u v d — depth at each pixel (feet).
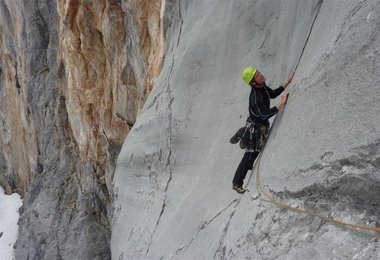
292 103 14.51
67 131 69.87
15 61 86.02
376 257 8.70
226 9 25.80
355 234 9.63
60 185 65.67
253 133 16.30
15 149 92.07
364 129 9.90
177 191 28.17
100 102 58.08
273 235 12.96
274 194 14.14
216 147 24.14
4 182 97.71
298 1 17.49
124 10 44.83
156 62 39.70
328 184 10.98
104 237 55.72
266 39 20.81
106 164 58.65
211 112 25.93
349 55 11.03
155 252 27.43
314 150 11.88
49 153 72.54
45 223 63.16
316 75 12.77
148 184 35.19
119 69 50.42
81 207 60.13
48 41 75.51
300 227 11.79
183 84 29.27
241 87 22.99
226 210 19.65
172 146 30.37
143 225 33.14
